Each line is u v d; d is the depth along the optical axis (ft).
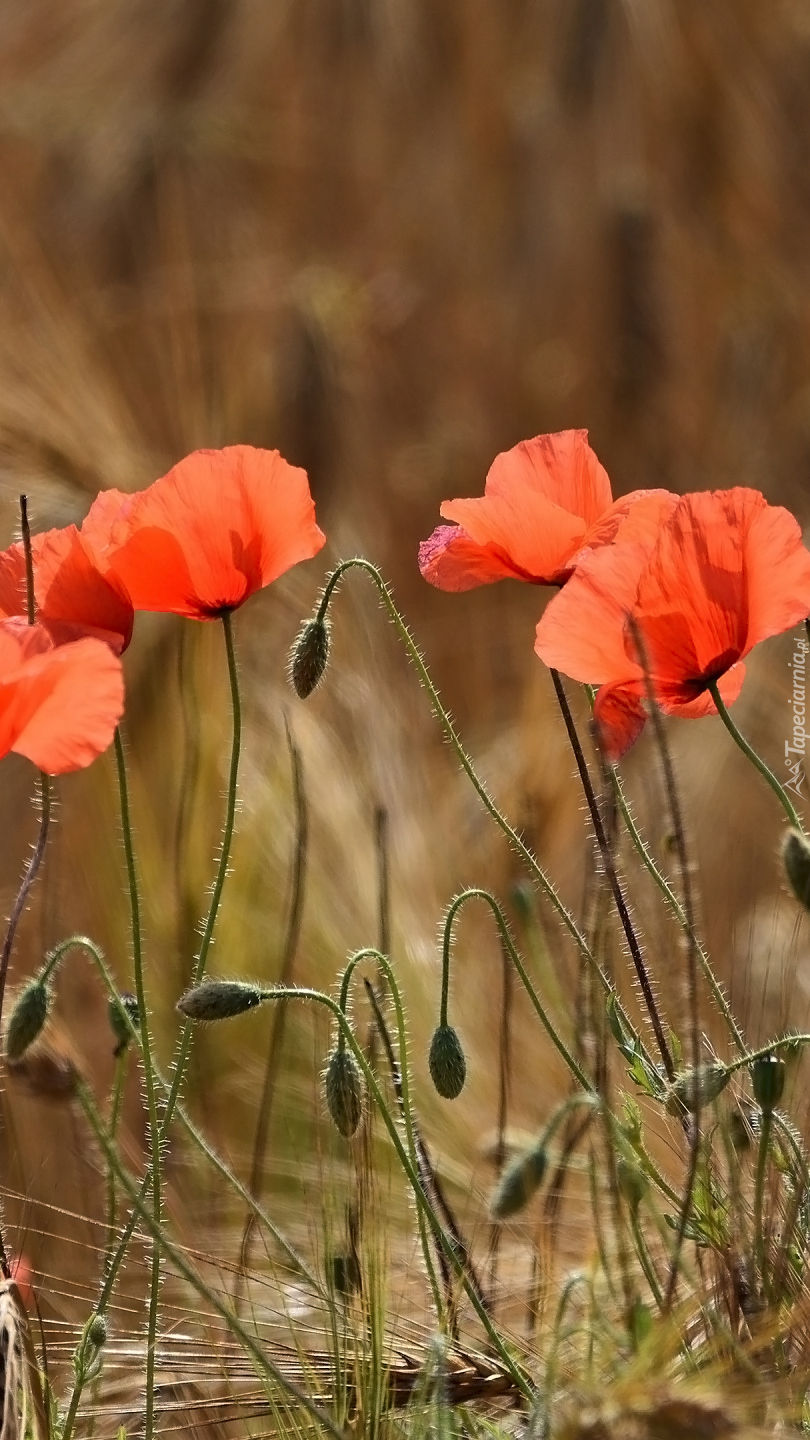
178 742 7.64
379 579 6.52
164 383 9.79
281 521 6.42
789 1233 6.35
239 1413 6.57
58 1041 6.95
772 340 13.99
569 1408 6.17
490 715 10.02
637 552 6.29
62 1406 6.53
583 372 14.20
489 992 7.26
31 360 8.80
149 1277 6.79
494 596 11.54
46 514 8.39
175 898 7.53
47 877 7.57
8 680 6.11
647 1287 6.50
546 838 7.84
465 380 14.26
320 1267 6.68
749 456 13.08
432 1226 6.42
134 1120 7.31
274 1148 7.17
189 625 7.72
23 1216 6.76
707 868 7.88
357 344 13.35
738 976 7.11
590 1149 6.59
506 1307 6.64
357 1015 7.24
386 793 7.59
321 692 7.77
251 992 6.36
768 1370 6.28
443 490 12.99
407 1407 6.43
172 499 6.39
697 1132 6.28
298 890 6.93
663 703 6.37
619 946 7.04
